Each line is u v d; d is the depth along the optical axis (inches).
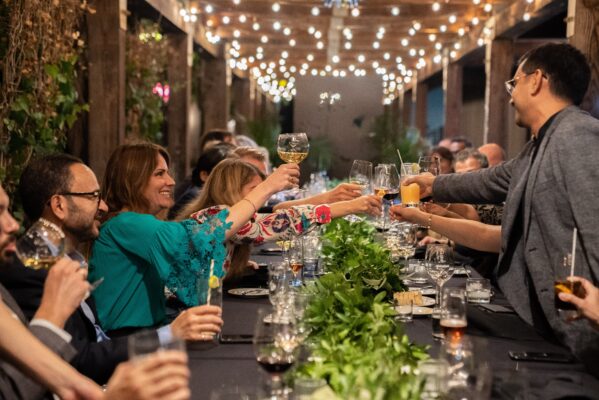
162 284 122.6
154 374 54.7
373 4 358.6
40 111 189.3
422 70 602.2
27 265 83.8
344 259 132.0
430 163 154.0
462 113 682.8
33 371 65.6
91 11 209.8
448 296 86.8
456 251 197.6
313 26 403.5
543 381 78.2
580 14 203.8
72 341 93.6
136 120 294.7
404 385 59.8
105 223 123.3
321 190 312.8
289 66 598.5
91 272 122.0
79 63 229.3
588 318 87.0
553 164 103.9
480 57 458.3
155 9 305.4
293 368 73.7
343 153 517.7
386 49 523.2
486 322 110.1
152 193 128.1
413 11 367.9
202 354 93.1
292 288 114.5
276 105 717.9
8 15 173.9
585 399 73.3
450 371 69.1
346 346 71.9
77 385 65.9
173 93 381.4
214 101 501.4
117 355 92.9
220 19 419.8
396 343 73.7
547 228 104.0
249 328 107.0
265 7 370.6
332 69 569.6
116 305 120.5
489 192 133.4
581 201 99.9
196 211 147.3
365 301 86.3
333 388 66.0
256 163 212.7
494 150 272.4
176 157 384.8
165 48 335.6
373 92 516.1
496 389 73.7
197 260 119.3
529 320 109.5
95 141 239.1
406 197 139.6
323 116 516.7
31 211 105.1
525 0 309.6
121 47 240.5
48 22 183.3
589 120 104.3
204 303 95.8
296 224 145.6
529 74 110.7
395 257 149.3
